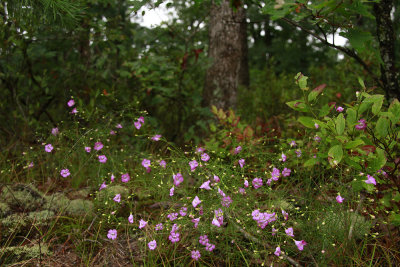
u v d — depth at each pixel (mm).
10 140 4074
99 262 2195
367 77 4023
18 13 3039
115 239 2410
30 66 4434
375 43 4020
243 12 4426
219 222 2059
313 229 2223
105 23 4336
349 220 2207
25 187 2828
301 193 2582
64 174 2750
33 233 2451
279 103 4988
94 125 3342
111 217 2498
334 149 2004
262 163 2631
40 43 4461
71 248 2328
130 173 3133
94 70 4820
